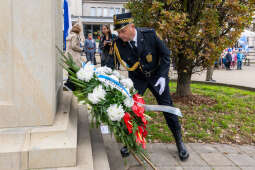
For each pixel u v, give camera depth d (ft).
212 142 12.14
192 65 19.79
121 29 8.18
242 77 42.39
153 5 15.69
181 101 19.98
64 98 8.59
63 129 5.57
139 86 9.62
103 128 11.37
